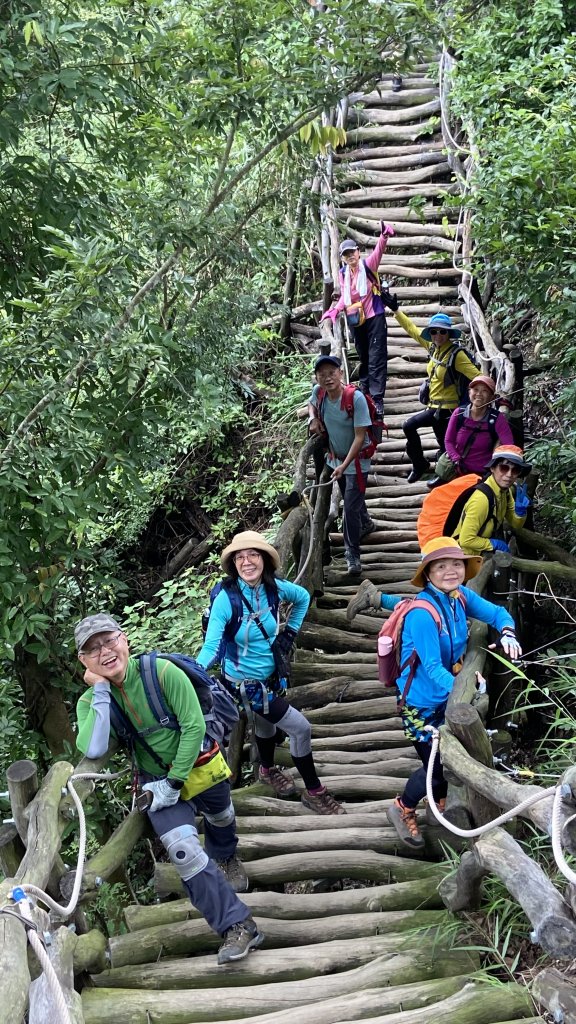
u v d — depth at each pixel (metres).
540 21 6.23
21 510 4.04
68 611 5.30
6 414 3.85
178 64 4.64
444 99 10.48
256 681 3.70
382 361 7.43
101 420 4.28
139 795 3.03
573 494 5.93
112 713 2.86
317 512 5.90
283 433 9.24
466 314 8.48
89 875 2.84
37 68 4.15
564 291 4.84
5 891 2.27
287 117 5.08
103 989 2.90
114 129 4.77
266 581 3.61
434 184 10.44
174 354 4.65
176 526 9.76
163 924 3.34
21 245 4.57
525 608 5.50
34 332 3.76
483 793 2.75
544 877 2.41
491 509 4.59
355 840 3.68
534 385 7.16
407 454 7.14
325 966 3.01
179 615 7.17
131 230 4.59
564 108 4.87
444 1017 2.60
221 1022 2.71
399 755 4.44
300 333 10.16
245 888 3.43
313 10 4.89
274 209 6.01
